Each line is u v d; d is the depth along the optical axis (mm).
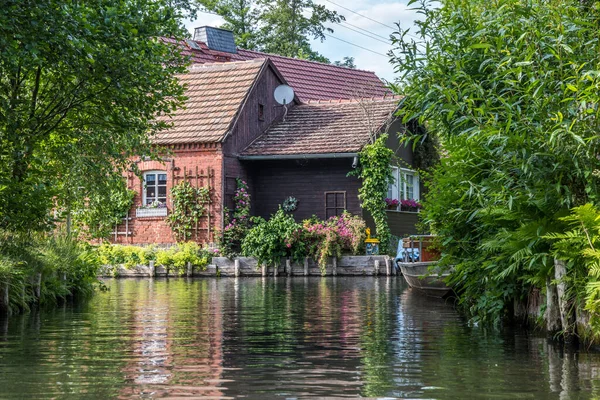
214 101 30172
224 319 11508
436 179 11984
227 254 27875
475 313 11812
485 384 6301
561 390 6051
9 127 12258
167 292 17969
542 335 9422
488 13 9875
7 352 8070
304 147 29297
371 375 6715
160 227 29281
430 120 11195
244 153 29500
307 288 19500
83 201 16406
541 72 8609
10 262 12695
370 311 12844
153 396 5887
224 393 5992
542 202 8633
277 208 30062
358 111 31328
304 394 5949
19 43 10789
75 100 13203
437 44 10297
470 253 11359
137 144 15164
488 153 9531
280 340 9047
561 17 8891
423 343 8750
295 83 40469
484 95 9688
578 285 8242
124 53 11984
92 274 17031
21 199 12508
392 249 28984
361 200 29000
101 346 8539
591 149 8172
